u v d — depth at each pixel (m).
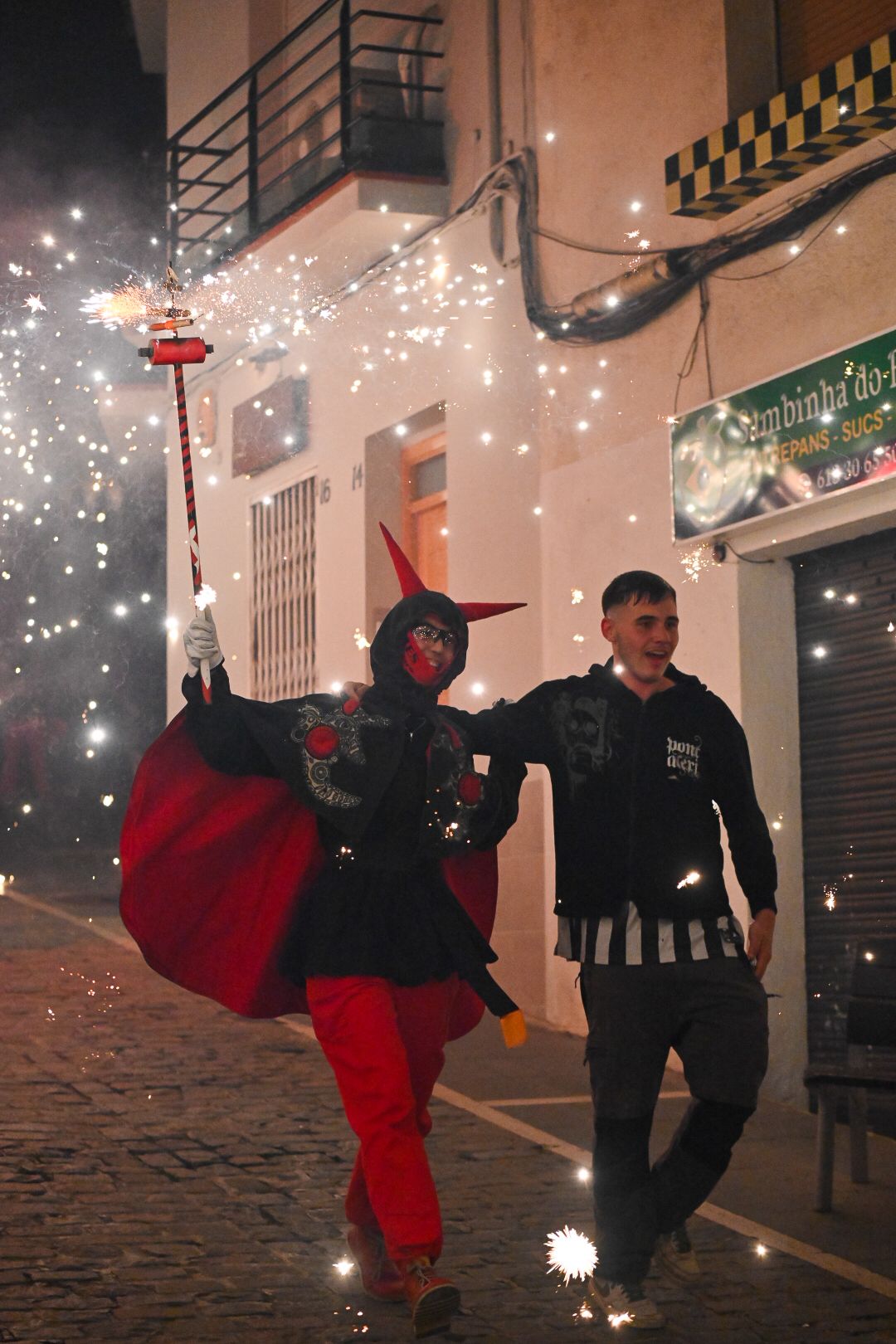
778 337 7.57
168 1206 5.42
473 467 10.15
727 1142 4.39
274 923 4.62
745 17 8.07
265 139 13.52
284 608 12.74
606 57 8.95
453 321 10.41
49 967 10.29
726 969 4.42
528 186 9.55
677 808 4.49
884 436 6.74
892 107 6.58
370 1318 4.46
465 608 4.84
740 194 7.57
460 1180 5.95
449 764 4.52
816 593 7.80
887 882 7.27
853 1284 4.88
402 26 11.36
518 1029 4.38
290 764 4.35
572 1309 4.59
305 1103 6.95
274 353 12.62
